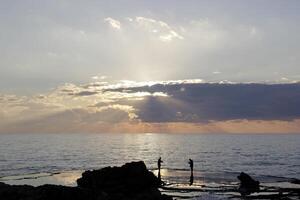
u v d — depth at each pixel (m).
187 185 74.38
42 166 118.56
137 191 63.00
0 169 108.88
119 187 62.38
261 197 62.41
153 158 155.38
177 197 61.53
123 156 165.12
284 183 80.75
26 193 48.38
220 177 89.12
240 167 118.62
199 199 60.03
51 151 193.00
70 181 82.75
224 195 64.06
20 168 112.19
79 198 48.59
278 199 61.12
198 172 101.06
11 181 82.94
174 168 112.88
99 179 63.44
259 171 106.69
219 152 197.38
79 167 116.50
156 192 61.69
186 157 162.38
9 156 156.88
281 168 116.31
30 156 158.38
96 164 126.81
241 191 68.25
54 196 47.84
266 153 187.38
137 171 66.19
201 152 197.50
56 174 96.62
